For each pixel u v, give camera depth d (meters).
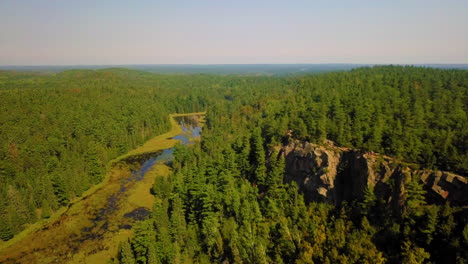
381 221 68.50
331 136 95.94
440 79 153.00
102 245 81.06
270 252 67.50
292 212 76.94
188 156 129.75
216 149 129.88
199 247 74.19
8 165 110.06
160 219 77.44
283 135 108.56
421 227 60.34
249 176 102.25
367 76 184.88
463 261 49.38
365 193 73.00
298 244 66.25
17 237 85.06
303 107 130.50
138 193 111.56
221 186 90.25
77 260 75.25
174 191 96.81
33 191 97.75
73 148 136.00
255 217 77.25
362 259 54.94
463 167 66.69
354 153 84.56
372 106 109.00
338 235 63.56
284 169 97.56
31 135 134.25
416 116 95.12
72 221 93.06
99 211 99.06
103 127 158.88
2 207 87.00
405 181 69.50
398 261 55.38
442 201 65.00
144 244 66.19
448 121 92.19
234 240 68.81
